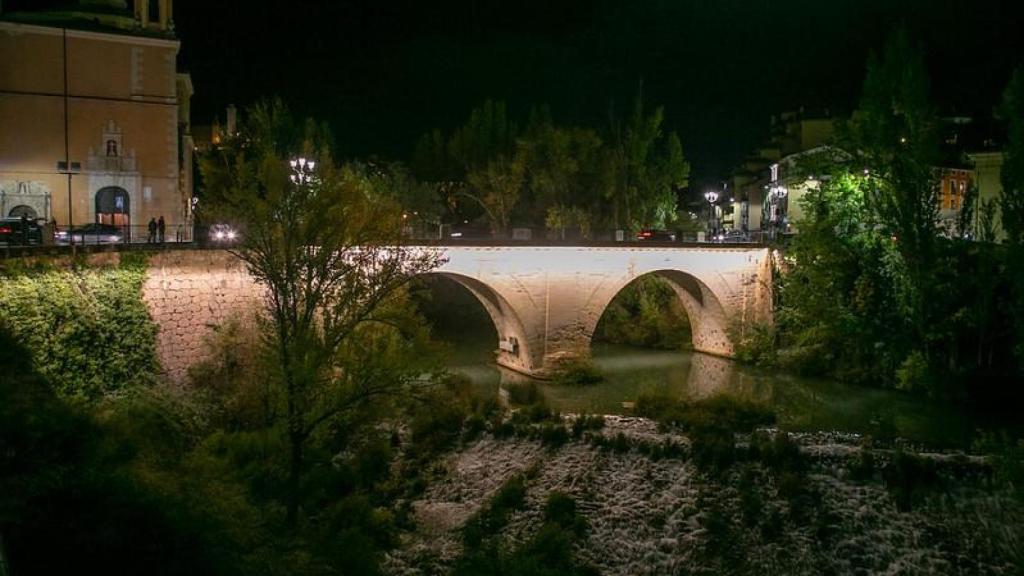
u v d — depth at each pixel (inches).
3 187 1668.3
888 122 1733.5
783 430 1342.3
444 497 1106.7
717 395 1521.9
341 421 924.6
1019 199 1519.4
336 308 874.1
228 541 676.7
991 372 1631.4
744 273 2150.6
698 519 1009.5
